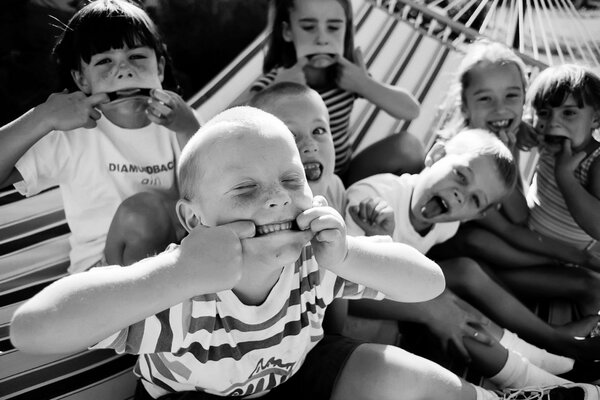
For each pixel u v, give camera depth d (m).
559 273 1.78
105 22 1.48
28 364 1.35
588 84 1.77
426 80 2.25
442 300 1.56
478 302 1.63
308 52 2.00
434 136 2.13
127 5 1.54
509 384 1.47
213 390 1.16
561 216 1.89
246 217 1.00
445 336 1.54
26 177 1.44
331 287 1.16
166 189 1.58
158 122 1.51
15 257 1.58
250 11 2.32
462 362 1.53
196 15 2.27
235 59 2.20
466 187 1.63
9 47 2.01
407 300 1.18
